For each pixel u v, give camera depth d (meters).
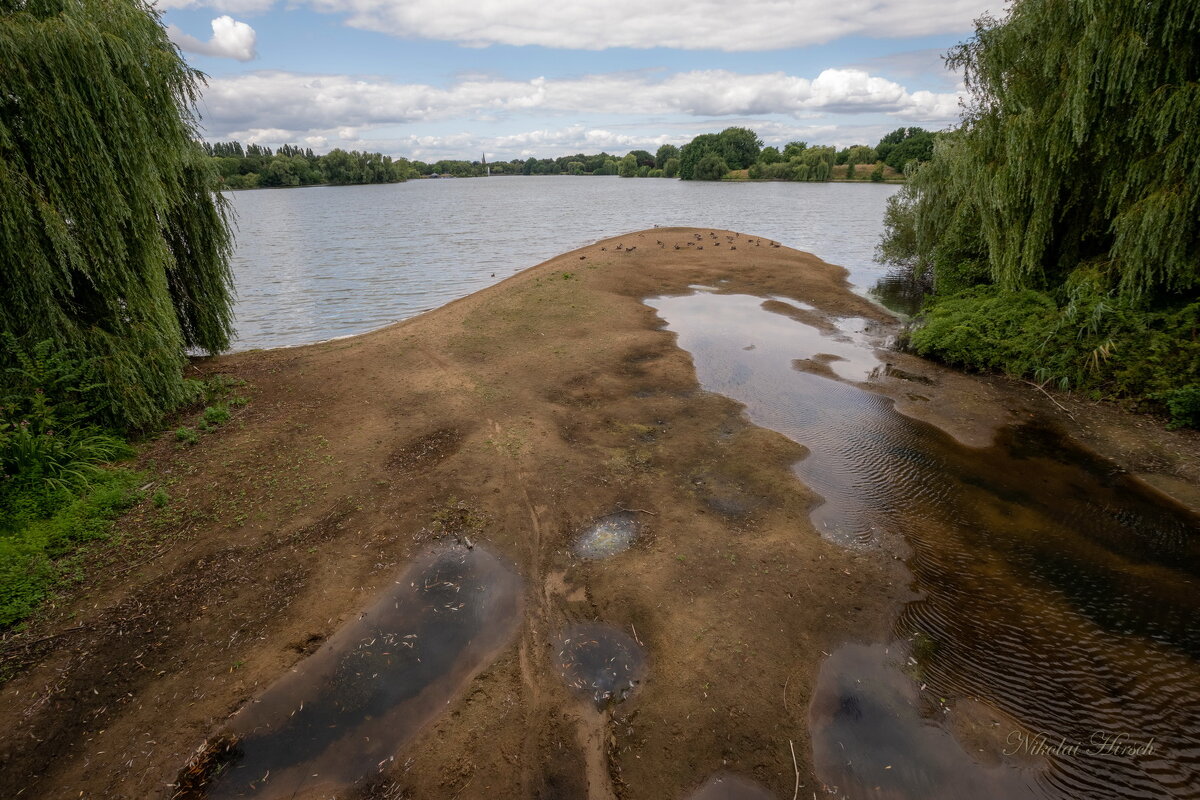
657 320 19.84
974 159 15.39
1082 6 12.24
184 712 5.69
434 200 86.12
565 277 24.78
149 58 11.20
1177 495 9.26
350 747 5.42
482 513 8.89
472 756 5.36
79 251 9.77
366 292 25.08
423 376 14.26
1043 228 14.06
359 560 7.83
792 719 5.66
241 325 20.25
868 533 8.48
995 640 6.61
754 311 21.25
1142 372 11.85
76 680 5.97
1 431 8.73
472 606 7.14
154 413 11.09
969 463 10.45
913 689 6.00
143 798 4.94
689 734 5.53
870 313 20.94
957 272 18.44
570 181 175.75
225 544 8.04
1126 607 7.09
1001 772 5.20
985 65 14.74
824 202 70.81
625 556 7.98
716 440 11.25
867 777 5.15
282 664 6.25
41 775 5.10
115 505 8.64
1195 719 5.68
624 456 10.59
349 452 10.53
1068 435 11.30
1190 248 11.77
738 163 137.00
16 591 6.90
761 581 7.47
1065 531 8.53
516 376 14.29
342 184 154.12
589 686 6.06
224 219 14.46
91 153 9.90
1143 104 11.61
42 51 9.29
